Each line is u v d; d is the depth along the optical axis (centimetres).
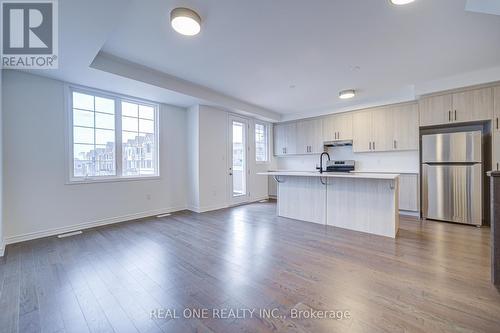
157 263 234
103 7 178
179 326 145
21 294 180
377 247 273
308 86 403
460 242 287
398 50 274
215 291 183
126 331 141
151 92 376
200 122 471
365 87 408
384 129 475
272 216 434
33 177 303
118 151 389
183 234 326
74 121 341
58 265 229
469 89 357
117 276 208
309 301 169
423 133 435
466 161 361
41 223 310
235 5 194
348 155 555
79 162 348
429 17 210
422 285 189
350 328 142
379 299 171
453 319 148
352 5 194
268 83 388
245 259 242
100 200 368
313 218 388
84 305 166
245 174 583
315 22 218
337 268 220
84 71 291
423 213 403
